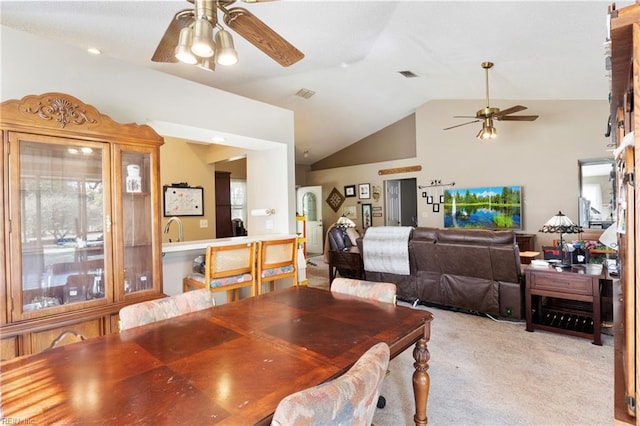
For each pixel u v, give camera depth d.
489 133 4.66
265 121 3.74
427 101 7.27
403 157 7.91
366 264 4.51
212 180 5.74
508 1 2.58
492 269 3.47
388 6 2.91
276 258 3.35
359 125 7.88
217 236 6.70
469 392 2.21
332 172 9.41
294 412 0.74
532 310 3.32
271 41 1.81
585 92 4.99
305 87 5.49
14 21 2.22
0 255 1.81
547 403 2.06
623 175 1.16
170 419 0.85
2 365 1.16
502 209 6.32
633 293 1.04
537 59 3.72
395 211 8.61
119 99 2.58
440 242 3.76
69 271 2.15
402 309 1.76
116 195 2.25
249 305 1.85
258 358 1.20
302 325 1.54
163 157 5.18
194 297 1.80
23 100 1.87
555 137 5.84
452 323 3.52
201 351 1.26
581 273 2.98
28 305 1.96
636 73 0.83
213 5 1.48
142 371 1.11
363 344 1.32
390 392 2.26
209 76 3.98
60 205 2.10
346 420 0.86
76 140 2.07
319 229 9.36
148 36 2.63
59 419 0.85
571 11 2.56
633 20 0.81
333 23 3.05
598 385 2.26
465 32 3.28
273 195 4.23
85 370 1.12
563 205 5.78
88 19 2.29
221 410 0.89
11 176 1.84
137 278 2.45
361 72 5.19
